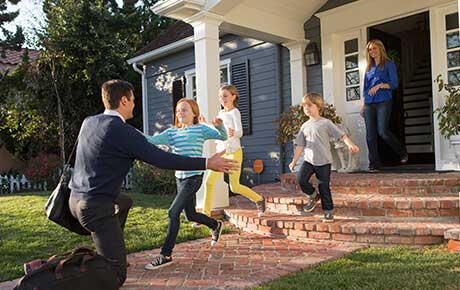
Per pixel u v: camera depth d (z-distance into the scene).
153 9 6.18
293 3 7.01
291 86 7.88
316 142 4.51
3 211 6.91
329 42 7.25
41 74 12.82
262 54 8.97
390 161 7.38
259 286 3.14
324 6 7.44
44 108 13.01
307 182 4.69
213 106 6.11
